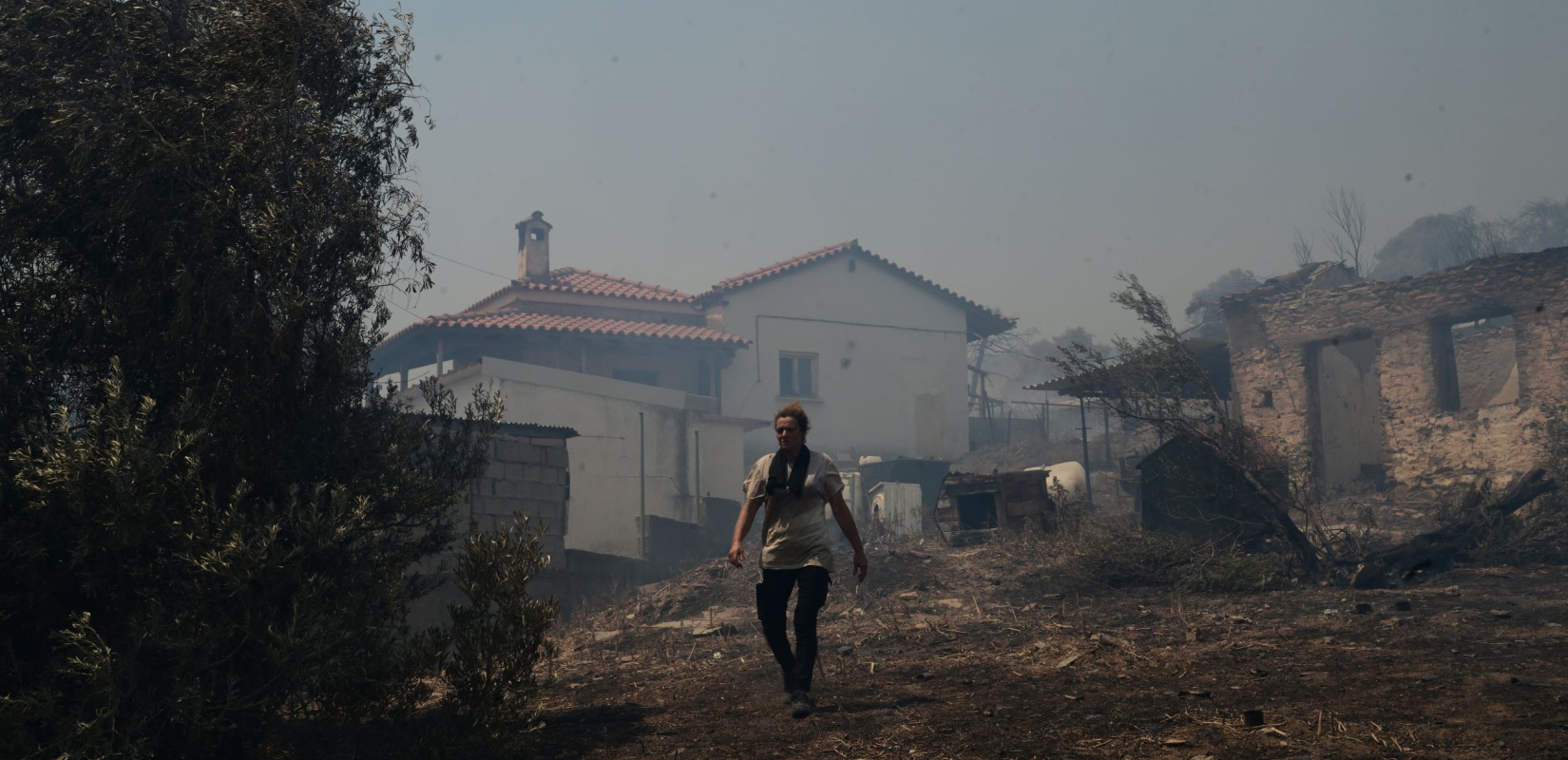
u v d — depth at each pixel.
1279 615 7.91
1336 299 19.80
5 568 3.76
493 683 4.33
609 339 25.34
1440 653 5.78
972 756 3.99
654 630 9.49
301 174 4.50
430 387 5.53
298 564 3.95
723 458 21.72
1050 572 10.87
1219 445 10.45
